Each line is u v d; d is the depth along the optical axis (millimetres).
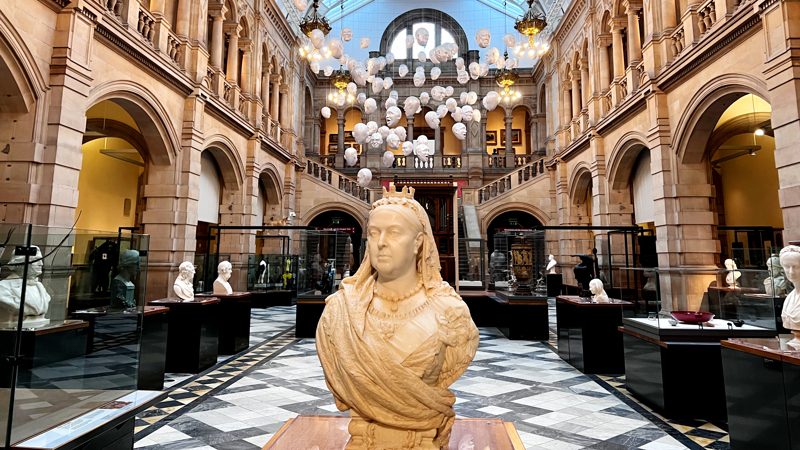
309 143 24281
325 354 1812
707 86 8672
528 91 24094
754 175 13773
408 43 13984
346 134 26484
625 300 5492
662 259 10125
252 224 14586
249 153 14625
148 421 4230
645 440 3852
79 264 3197
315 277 9516
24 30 6258
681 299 4965
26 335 2467
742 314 4816
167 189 10289
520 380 5848
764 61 7191
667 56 10172
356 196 21125
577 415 4488
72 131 6922
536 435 3965
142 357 4910
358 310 1775
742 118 10875
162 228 10211
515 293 9258
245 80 15008
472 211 19578
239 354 7441
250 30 15141
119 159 13586
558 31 18609
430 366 1681
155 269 9930
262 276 14602
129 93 8711
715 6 8688
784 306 3467
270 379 5824
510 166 23609
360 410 1697
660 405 4461
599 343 6215
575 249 16703
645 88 10703
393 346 1683
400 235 1792
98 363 3150
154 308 5211
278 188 17703
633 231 10914
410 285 1876
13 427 2357
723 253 14609
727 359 3715
